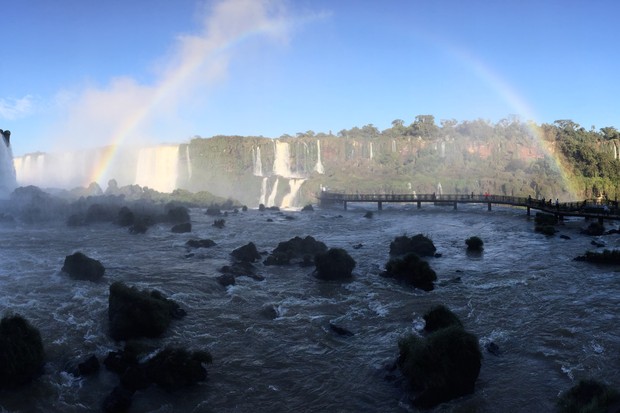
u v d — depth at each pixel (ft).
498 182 351.05
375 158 442.09
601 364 56.59
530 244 136.05
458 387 49.67
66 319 69.82
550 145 428.56
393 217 212.23
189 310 76.38
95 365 55.11
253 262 112.57
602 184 370.53
